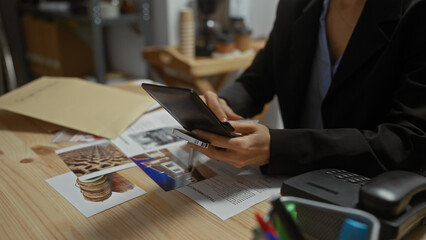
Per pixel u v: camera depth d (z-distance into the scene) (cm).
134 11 239
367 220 38
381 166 66
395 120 74
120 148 83
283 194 58
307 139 69
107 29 287
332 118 93
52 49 264
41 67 289
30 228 53
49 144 85
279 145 67
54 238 51
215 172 71
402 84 76
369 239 36
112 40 285
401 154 67
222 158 68
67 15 242
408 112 71
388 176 51
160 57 215
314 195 54
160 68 231
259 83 113
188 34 203
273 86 116
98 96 109
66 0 295
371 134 72
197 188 65
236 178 69
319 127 105
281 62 106
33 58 296
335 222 41
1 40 203
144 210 58
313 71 103
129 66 274
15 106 100
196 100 55
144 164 74
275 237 31
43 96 107
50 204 59
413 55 76
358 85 87
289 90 104
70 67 270
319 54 101
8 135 90
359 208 49
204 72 199
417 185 49
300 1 103
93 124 94
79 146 84
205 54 210
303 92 103
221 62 203
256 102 111
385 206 46
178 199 61
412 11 75
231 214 57
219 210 58
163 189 64
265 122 227
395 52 78
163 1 223
